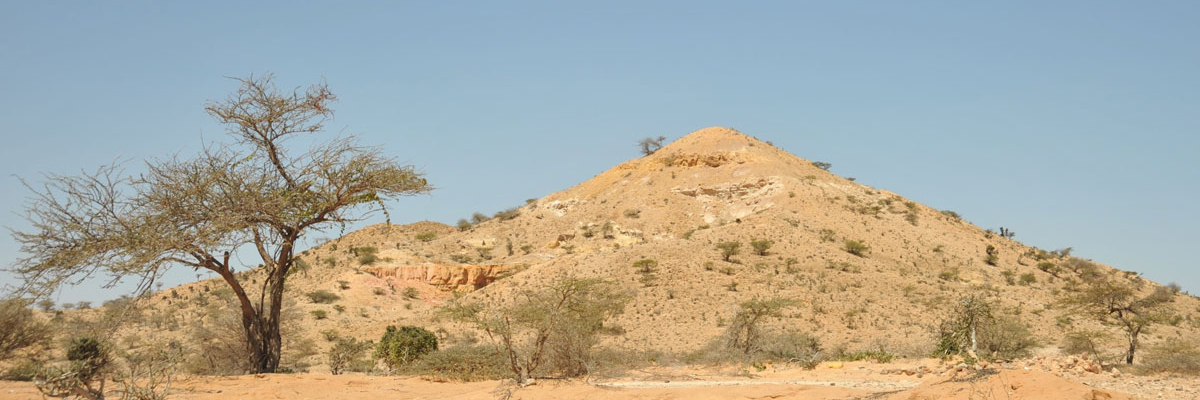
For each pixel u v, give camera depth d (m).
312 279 91.25
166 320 55.19
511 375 20.75
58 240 21.77
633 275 71.00
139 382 18.61
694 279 69.38
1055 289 85.38
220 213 23.11
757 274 72.38
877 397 13.47
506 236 129.12
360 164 25.36
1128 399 11.26
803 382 18.03
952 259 95.44
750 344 29.89
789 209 112.31
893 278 76.62
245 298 24.73
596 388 17.55
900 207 123.81
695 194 134.88
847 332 55.25
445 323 61.03
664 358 25.38
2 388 18.52
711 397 15.00
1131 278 102.00
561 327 20.30
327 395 18.94
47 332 26.20
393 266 95.31
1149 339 50.69
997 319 29.03
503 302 69.38
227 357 24.70
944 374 15.45
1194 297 91.12
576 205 142.00
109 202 22.48
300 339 47.00
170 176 23.16
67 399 15.77
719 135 160.50
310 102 25.08
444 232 139.75
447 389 20.02
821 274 74.56
